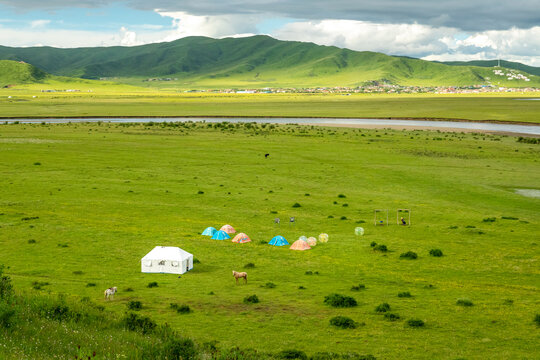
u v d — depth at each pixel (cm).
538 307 4781
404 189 11812
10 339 2519
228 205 9844
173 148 17400
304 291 5244
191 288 5312
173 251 5956
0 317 2789
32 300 3647
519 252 6819
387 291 5272
